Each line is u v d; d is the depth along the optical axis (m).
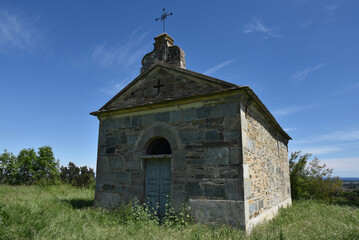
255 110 7.20
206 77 6.65
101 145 8.15
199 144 6.37
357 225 6.15
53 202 7.79
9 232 4.02
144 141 7.31
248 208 5.76
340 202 13.61
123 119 7.89
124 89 8.12
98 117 8.41
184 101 6.71
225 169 5.91
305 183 15.62
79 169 18.47
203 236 4.76
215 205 5.82
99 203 7.74
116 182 7.59
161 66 7.55
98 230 4.85
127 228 5.32
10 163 16.27
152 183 7.12
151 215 6.71
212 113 6.36
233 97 6.11
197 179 6.21
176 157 6.62
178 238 4.63
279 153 10.82
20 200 7.61
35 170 16.69
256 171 6.82
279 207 9.52
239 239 4.66
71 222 5.18
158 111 7.23
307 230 5.58
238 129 5.95
